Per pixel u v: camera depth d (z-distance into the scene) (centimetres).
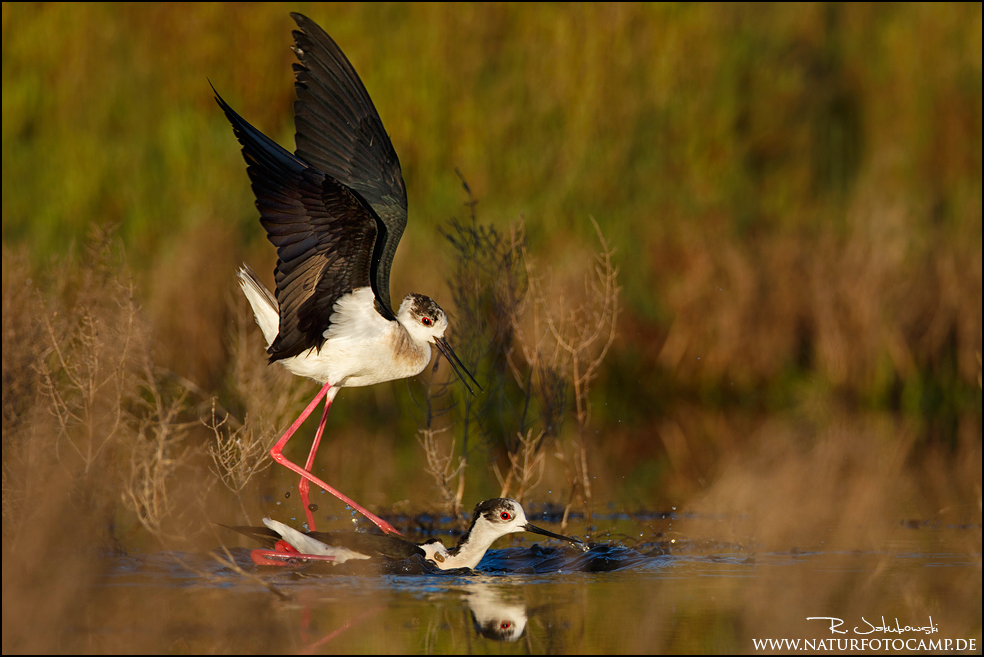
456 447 1314
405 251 1516
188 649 592
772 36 1886
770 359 1644
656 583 764
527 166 1664
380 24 1741
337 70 956
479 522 830
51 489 794
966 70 1875
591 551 862
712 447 1362
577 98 1714
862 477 1180
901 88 1891
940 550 876
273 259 1471
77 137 1588
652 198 1717
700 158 1758
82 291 952
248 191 1566
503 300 1072
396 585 750
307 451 1315
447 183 1634
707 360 1628
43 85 1625
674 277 1653
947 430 1449
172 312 1373
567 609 686
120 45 1680
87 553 800
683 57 1791
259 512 997
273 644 602
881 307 1619
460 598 712
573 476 1209
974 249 1686
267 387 1168
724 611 686
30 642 604
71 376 870
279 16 1731
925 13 1917
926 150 1848
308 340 882
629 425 1476
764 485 1145
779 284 1661
